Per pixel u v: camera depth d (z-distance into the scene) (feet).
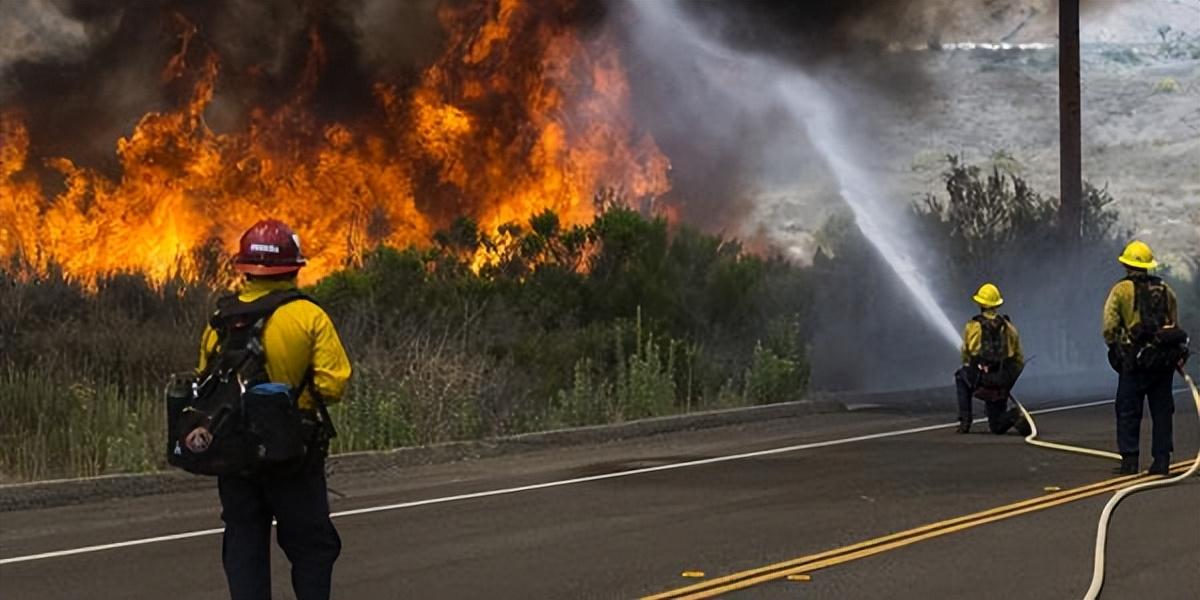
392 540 33.81
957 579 29.14
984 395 55.21
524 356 63.77
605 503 39.24
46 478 41.93
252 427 22.54
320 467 23.71
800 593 28.02
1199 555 31.45
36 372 51.85
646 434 56.85
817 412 65.00
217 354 23.40
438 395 52.60
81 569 30.63
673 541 33.47
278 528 23.90
